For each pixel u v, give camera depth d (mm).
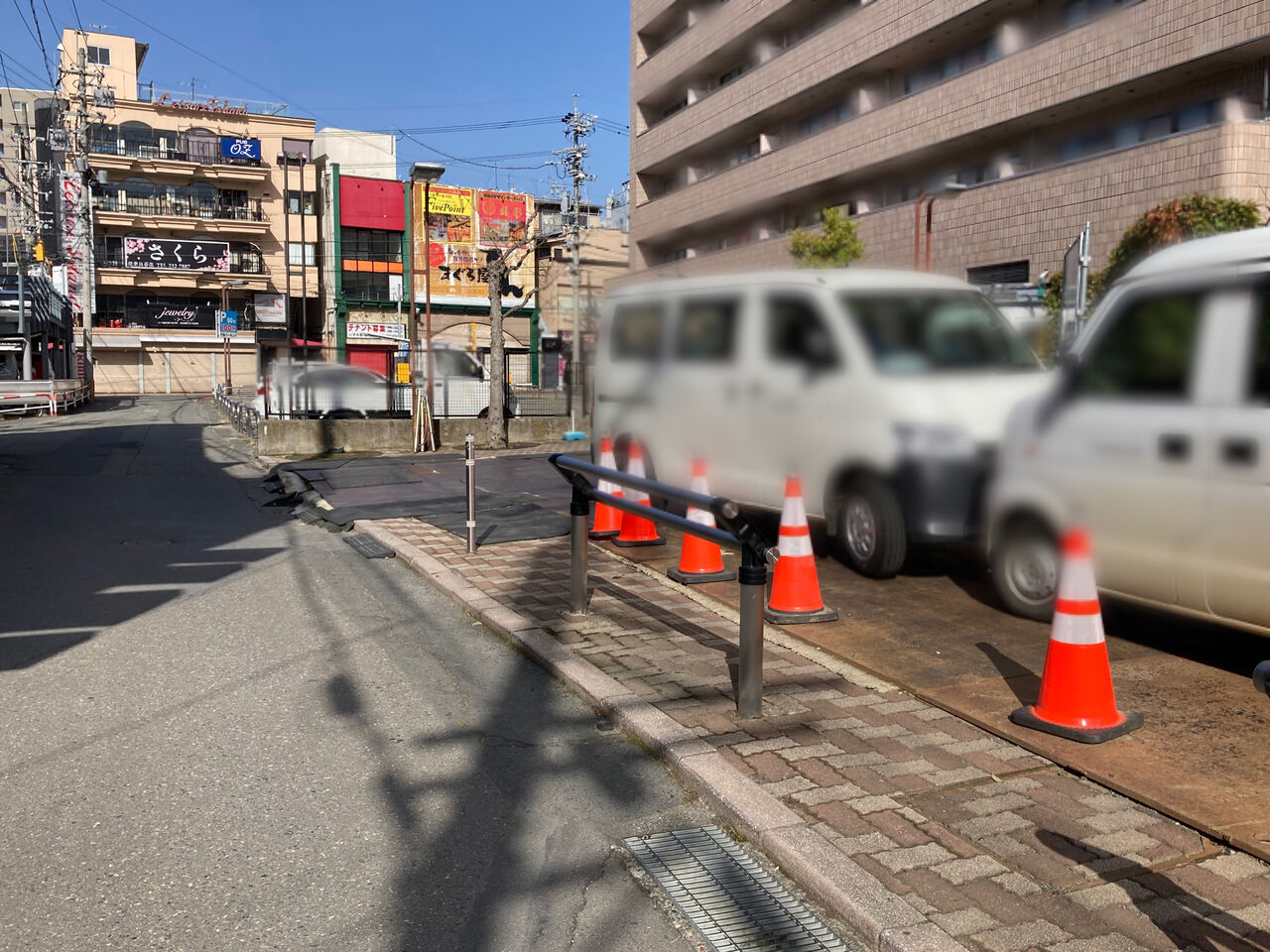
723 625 5773
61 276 45906
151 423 25141
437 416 19281
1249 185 17000
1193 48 18453
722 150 38250
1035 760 3830
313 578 7273
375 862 3178
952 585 6590
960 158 25469
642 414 8719
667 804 3604
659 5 40469
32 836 3338
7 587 6926
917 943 2611
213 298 53688
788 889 3035
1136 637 5441
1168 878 2961
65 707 4578
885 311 6945
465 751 4086
